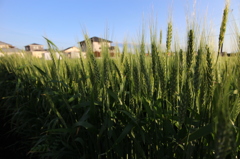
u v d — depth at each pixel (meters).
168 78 2.25
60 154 2.73
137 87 2.13
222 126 0.79
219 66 1.92
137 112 2.20
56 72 3.36
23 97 5.39
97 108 2.53
